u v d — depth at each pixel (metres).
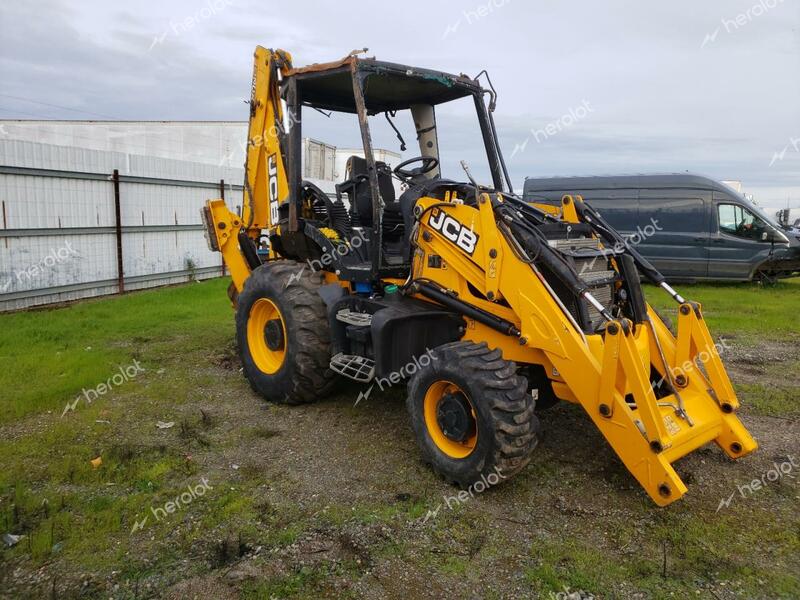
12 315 8.27
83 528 3.19
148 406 5.01
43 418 4.70
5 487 3.61
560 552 3.02
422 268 4.27
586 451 4.17
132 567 2.88
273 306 5.17
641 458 3.19
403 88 4.94
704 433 3.52
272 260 5.82
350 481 3.75
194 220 12.36
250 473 3.84
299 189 5.07
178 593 2.69
